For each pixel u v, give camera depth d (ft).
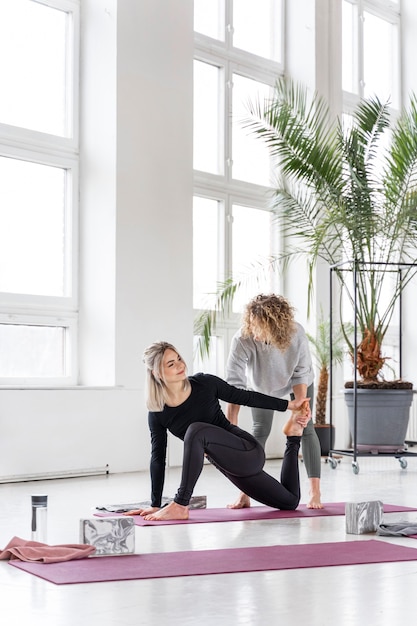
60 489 18.43
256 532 12.82
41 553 10.73
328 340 27.32
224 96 27.45
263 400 14.42
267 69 28.96
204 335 24.80
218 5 27.66
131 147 22.68
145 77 23.08
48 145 22.47
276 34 29.60
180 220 23.81
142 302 22.77
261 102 28.76
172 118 23.68
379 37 34.24
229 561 10.57
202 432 13.80
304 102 29.04
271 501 14.84
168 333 23.38
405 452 24.18
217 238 27.14
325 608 8.38
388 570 10.16
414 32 34.68
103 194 22.52
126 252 22.44
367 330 25.11
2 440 19.54
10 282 21.86
